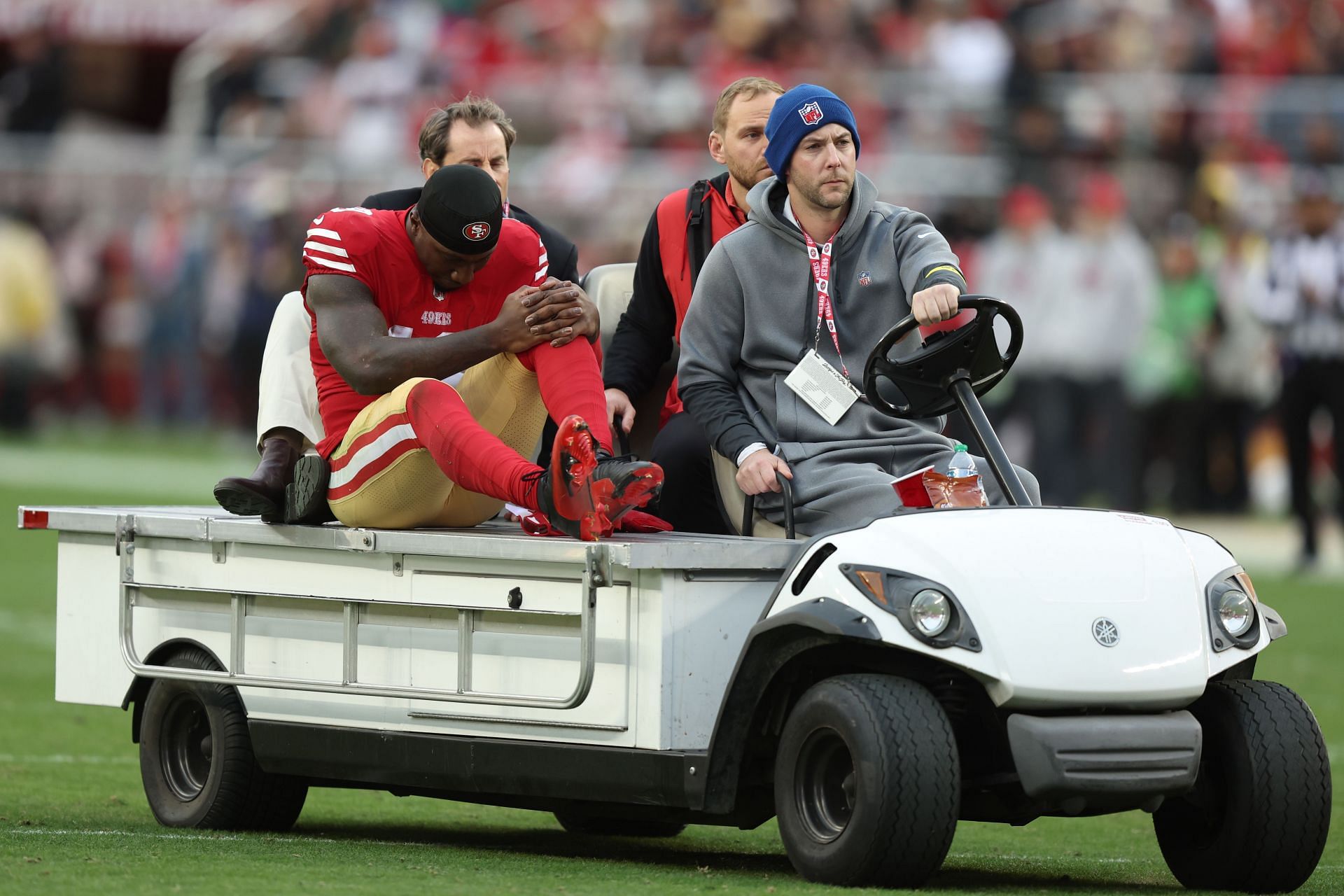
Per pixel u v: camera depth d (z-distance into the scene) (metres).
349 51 79.56
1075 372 58.00
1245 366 59.59
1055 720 15.88
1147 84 69.06
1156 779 16.02
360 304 19.50
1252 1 71.62
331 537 19.12
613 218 72.56
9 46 85.50
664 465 21.69
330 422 20.11
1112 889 17.52
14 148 79.81
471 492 19.45
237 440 75.31
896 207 20.80
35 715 30.00
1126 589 16.45
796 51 74.38
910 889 15.87
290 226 75.44
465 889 15.87
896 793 15.52
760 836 22.08
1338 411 49.47
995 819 17.34
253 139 77.81
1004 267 58.53
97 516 21.33
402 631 18.81
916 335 20.27
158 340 77.69
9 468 69.38
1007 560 16.34
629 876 17.00
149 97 85.94
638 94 74.50
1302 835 16.77
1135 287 58.25
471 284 20.25
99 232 79.12
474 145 23.62
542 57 77.44
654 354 23.53
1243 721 16.86
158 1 83.75
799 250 20.33
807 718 16.27
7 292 78.69
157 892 15.42
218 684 20.23
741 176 23.05
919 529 16.62
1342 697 33.44
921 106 70.25
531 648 17.88
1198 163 66.75
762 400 20.36
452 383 20.44
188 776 20.92
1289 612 43.66
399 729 18.88
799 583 16.83
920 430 20.08
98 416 79.56
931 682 16.98
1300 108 67.69
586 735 17.50
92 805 22.25
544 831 21.84
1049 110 68.88
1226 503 61.19
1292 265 49.66
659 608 16.88
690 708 16.98
